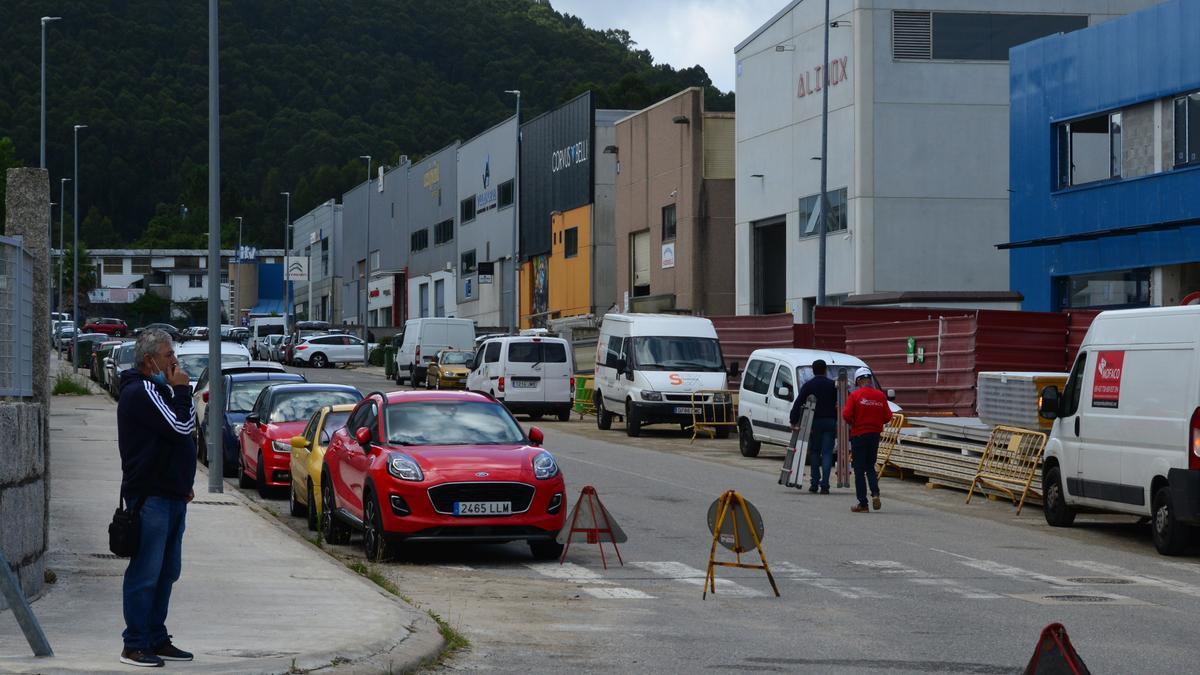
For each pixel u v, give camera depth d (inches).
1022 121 1534.2
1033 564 628.7
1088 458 730.8
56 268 4958.2
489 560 631.8
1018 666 396.8
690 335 1460.4
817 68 1964.8
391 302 4446.4
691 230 2379.4
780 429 1143.6
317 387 951.6
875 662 402.0
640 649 421.4
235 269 6053.2
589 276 2918.3
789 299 2053.4
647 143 2568.9
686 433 1493.6
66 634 388.8
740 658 407.2
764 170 2126.0
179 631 399.2
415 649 387.2
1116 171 1407.5
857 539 708.7
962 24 1863.9
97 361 2420.0
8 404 437.4
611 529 615.5
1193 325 652.7
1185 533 650.8
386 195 4562.0
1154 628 466.6
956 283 1867.6
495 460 619.5
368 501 628.7
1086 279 1455.5
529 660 401.1
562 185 3065.9
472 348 2343.8
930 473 989.8
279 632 398.6
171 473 347.6
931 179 1861.5
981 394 969.5
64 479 881.5
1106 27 1412.4
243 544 620.1
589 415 1838.1
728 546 537.0
